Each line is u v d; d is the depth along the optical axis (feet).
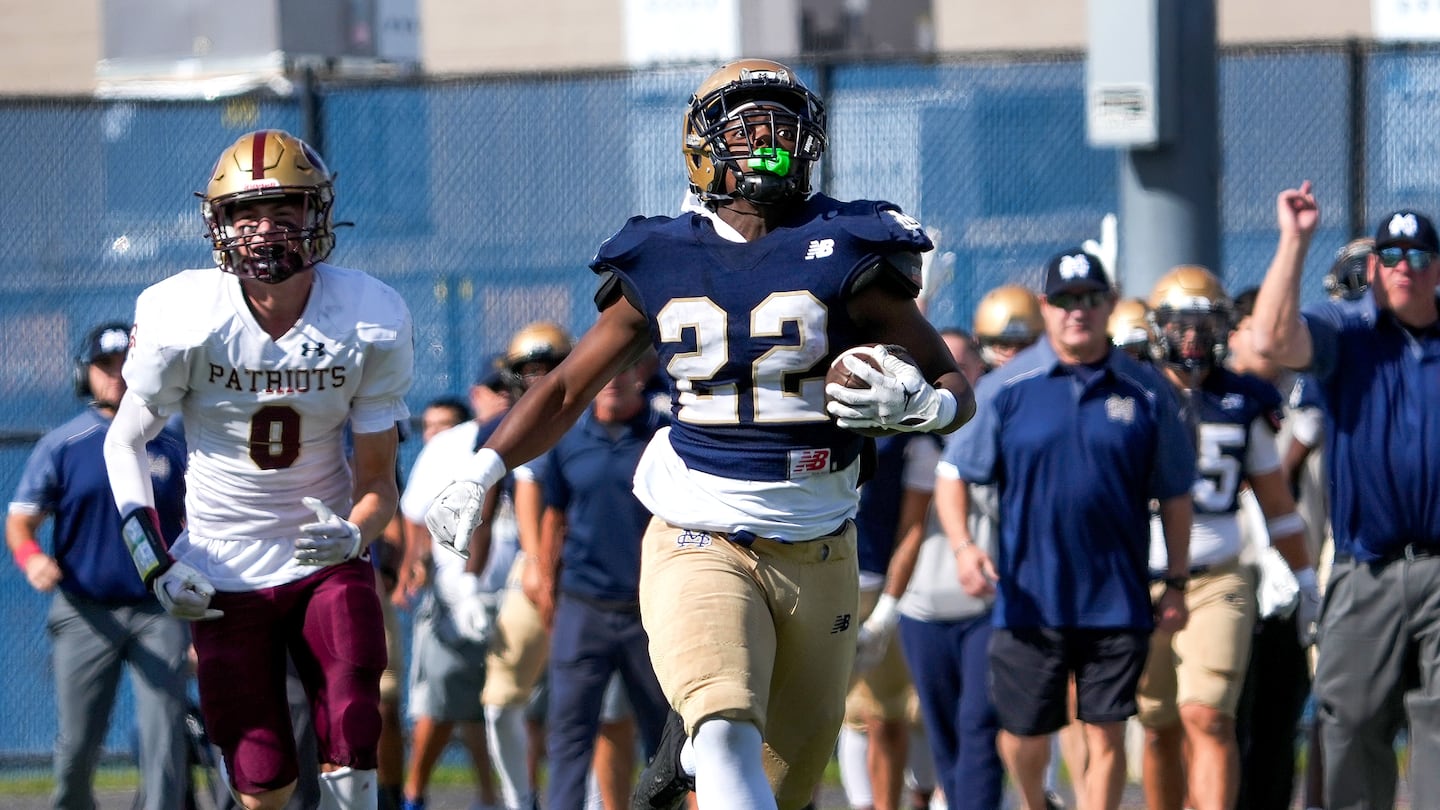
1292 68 116.26
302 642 62.28
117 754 116.88
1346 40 115.34
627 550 81.97
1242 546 83.20
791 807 55.77
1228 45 116.06
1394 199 115.34
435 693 96.58
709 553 51.19
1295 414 91.91
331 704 60.54
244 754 61.26
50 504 81.25
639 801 58.29
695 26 152.87
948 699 86.53
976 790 83.10
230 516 61.93
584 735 82.02
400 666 95.81
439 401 106.11
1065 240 116.78
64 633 80.94
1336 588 71.87
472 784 113.09
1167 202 103.55
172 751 80.12
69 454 80.69
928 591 85.76
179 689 80.59
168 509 80.38
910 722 94.99
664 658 50.08
